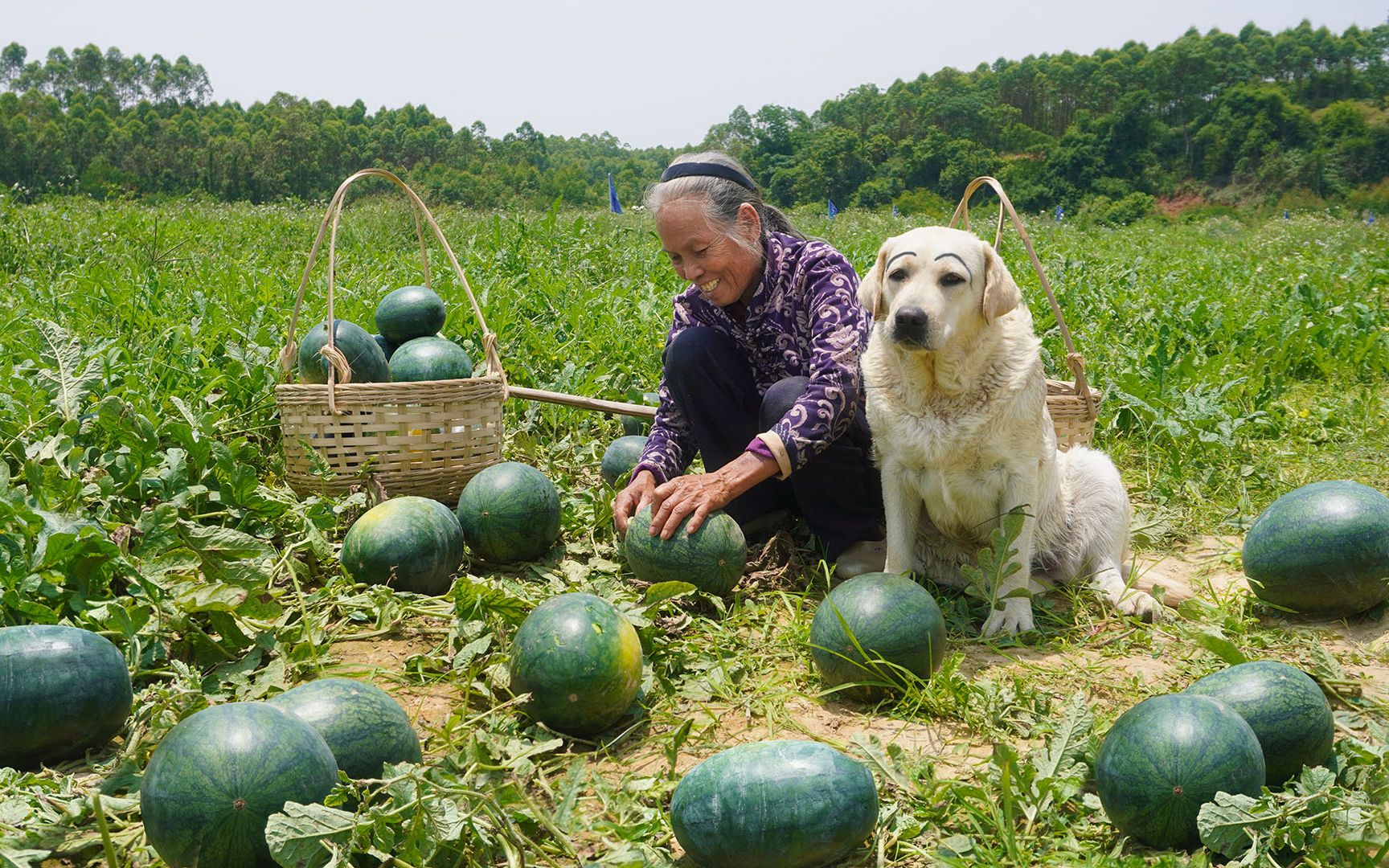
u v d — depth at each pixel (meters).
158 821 2.34
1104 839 2.65
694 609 4.19
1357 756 2.85
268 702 2.68
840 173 113.06
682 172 4.39
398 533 4.09
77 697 2.86
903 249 4.05
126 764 2.84
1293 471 6.17
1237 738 2.55
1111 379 7.12
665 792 2.85
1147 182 112.62
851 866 2.57
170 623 3.44
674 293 10.30
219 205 25.94
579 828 2.58
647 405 6.04
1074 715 2.93
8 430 4.68
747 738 3.26
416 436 4.95
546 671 3.10
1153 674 3.76
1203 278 14.52
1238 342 9.13
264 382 5.73
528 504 4.49
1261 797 2.48
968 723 3.34
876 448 4.39
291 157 84.94
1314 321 9.29
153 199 32.03
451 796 2.43
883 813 2.68
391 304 5.94
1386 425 6.97
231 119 105.62
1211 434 6.16
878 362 4.24
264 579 3.67
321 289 9.18
